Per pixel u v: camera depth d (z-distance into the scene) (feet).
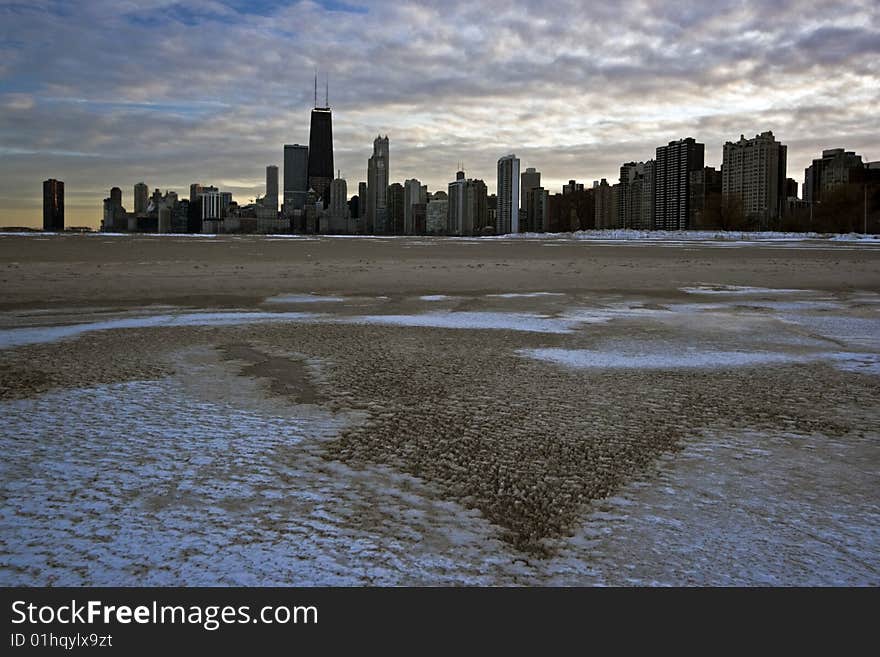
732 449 16.63
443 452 16.24
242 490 13.71
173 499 13.20
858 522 12.46
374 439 17.19
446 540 11.60
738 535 11.88
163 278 65.10
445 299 51.80
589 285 63.67
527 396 21.79
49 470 14.73
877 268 86.74
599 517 12.62
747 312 45.19
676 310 46.16
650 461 15.74
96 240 164.55
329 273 73.20
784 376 25.18
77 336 33.27
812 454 16.31
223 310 44.47
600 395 22.02
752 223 366.43
